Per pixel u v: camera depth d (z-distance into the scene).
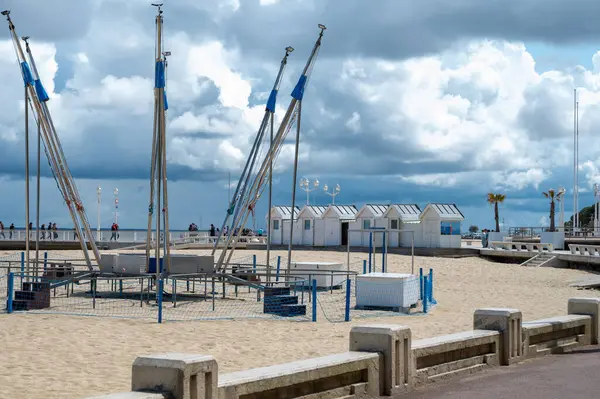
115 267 28.73
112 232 61.84
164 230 26.67
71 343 17.59
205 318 22.47
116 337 18.64
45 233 58.12
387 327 10.20
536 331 13.48
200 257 28.61
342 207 60.97
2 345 17.11
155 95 25.70
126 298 27.47
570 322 14.55
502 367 12.41
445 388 10.62
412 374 10.53
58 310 23.98
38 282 26.48
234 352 16.83
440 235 56.69
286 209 63.38
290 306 23.86
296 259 48.25
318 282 32.28
